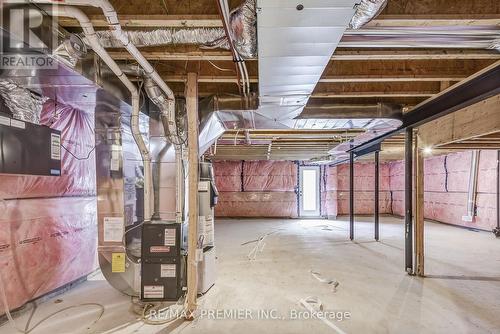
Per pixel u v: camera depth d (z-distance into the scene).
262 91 2.07
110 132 2.63
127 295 2.79
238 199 8.76
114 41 1.65
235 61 1.86
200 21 1.52
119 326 2.20
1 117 1.76
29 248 2.52
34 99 2.16
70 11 1.33
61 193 2.93
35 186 2.61
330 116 2.84
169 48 1.93
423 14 1.48
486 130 2.40
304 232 6.23
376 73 2.28
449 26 1.56
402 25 1.54
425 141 3.34
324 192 8.72
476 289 2.90
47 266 2.71
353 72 2.28
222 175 8.77
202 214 2.94
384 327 2.16
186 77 2.34
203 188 2.95
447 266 3.68
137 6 1.51
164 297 2.48
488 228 5.94
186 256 2.61
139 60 1.69
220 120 2.83
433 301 2.62
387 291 2.86
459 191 6.78
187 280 2.37
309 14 1.16
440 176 7.48
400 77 2.26
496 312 2.40
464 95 2.32
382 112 2.87
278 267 3.67
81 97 2.26
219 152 6.49
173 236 2.49
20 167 1.88
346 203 9.34
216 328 2.16
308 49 1.45
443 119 3.02
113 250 2.61
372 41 1.68
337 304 2.56
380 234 5.99
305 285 3.03
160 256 2.48
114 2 1.51
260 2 1.08
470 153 6.43
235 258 4.11
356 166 9.37
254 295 2.77
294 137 4.56
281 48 1.44
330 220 8.24
